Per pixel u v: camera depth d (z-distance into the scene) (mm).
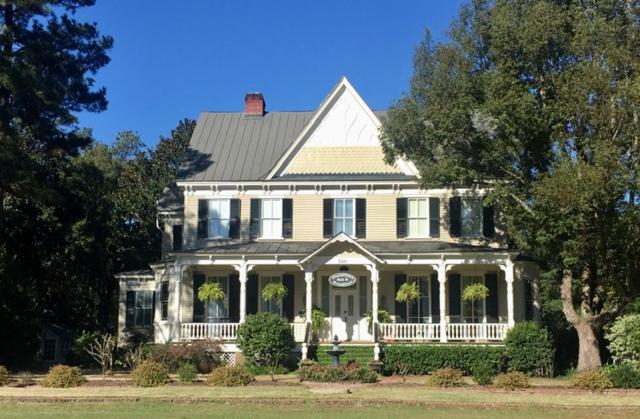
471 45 27906
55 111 31344
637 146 24406
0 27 30234
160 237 53969
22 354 32188
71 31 32656
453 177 29125
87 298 46312
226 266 34312
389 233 34531
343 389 22641
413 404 20281
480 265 32844
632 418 18312
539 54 25922
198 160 36750
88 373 29359
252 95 39594
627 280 27250
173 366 29031
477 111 28172
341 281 32344
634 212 24562
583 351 28328
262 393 21703
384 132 32156
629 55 24641
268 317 29891
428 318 33656
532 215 26984
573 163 24797
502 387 23078
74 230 36938
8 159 27828
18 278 33406
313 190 35156
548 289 43719
